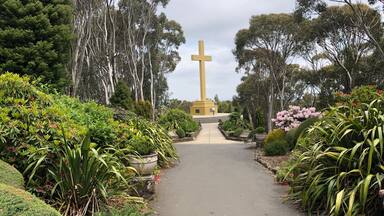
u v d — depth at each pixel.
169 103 51.03
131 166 6.76
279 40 38.34
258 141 16.23
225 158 13.12
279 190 7.63
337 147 5.61
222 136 26.88
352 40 32.19
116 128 7.61
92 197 5.19
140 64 42.66
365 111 5.79
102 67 32.44
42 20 14.09
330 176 5.74
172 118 27.19
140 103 25.50
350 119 5.72
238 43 39.78
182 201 6.86
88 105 8.64
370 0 26.42
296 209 6.17
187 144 20.02
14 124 5.45
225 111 60.53
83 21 25.16
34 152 5.25
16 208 2.60
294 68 40.97
